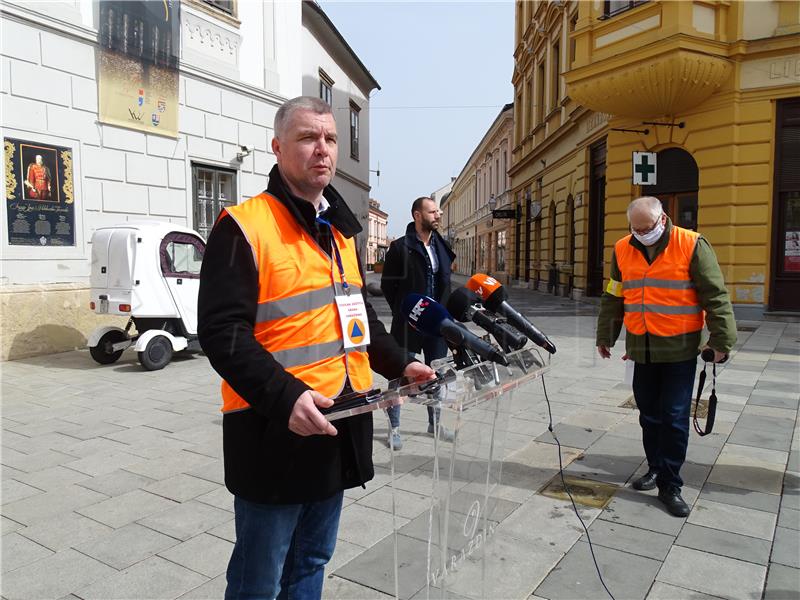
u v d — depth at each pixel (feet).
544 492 9.43
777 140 25.29
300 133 4.34
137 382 17.12
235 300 3.97
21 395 15.12
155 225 15.52
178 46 14.20
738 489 9.48
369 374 4.89
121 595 6.55
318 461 4.31
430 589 4.12
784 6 23.47
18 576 6.95
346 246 4.88
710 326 8.71
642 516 8.57
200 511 8.76
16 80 11.68
